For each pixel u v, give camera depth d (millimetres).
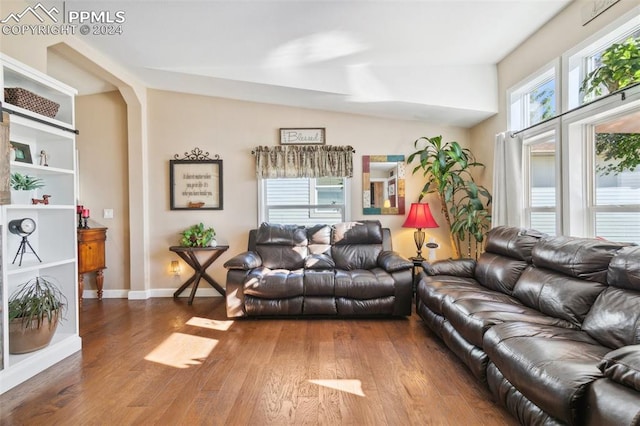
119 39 2902
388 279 3230
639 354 1124
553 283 2115
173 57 3264
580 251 2021
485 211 3770
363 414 1722
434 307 2631
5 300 1995
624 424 1008
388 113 4055
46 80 2332
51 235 2588
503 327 1782
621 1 2133
